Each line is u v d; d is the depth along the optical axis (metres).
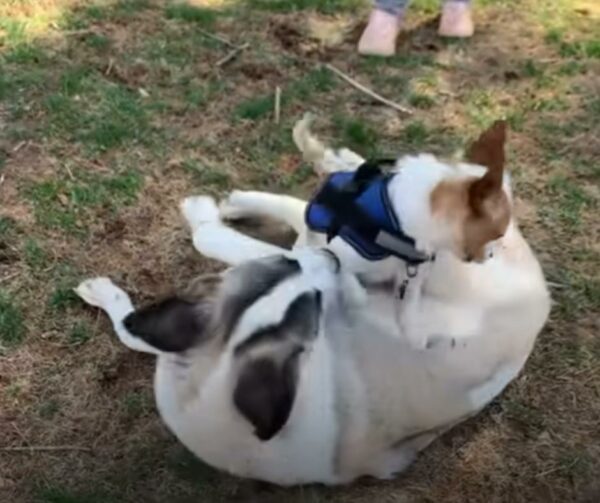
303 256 1.35
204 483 1.50
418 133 2.06
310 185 1.93
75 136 1.99
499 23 2.37
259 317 1.26
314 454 1.40
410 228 1.32
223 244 1.62
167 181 1.92
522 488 1.52
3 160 1.94
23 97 2.07
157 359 1.51
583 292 1.78
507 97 2.17
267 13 2.35
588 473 1.54
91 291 1.69
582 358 1.68
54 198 1.87
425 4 2.40
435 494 1.51
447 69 2.23
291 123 2.06
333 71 2.20
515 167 2.00
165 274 1.77
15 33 2.22
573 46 2.30
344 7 2.38
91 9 2.31
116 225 1.84
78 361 1.63
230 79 2.16
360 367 1.37
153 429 1.55
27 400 1.58
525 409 1.61
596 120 2.11
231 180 1.93
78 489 1.49
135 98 2.09
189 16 2.31
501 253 1.47
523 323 1.47
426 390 1.41
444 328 1.40
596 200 1.94
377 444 1.44
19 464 1.51
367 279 1.38
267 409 1.22
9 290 1.71
